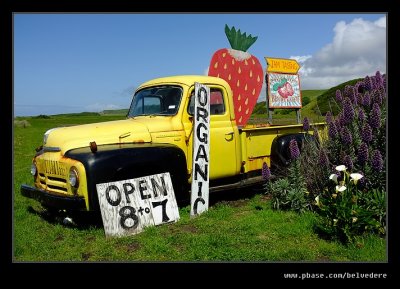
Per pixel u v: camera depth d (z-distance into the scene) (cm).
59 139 552
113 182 503
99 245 470
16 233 517
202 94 601
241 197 706
